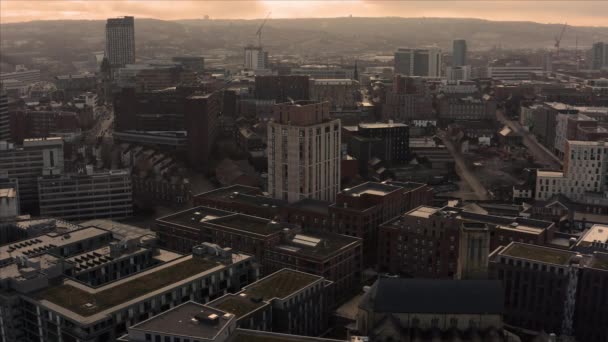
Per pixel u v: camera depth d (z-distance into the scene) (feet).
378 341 655.35
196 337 552.41
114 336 635.66
